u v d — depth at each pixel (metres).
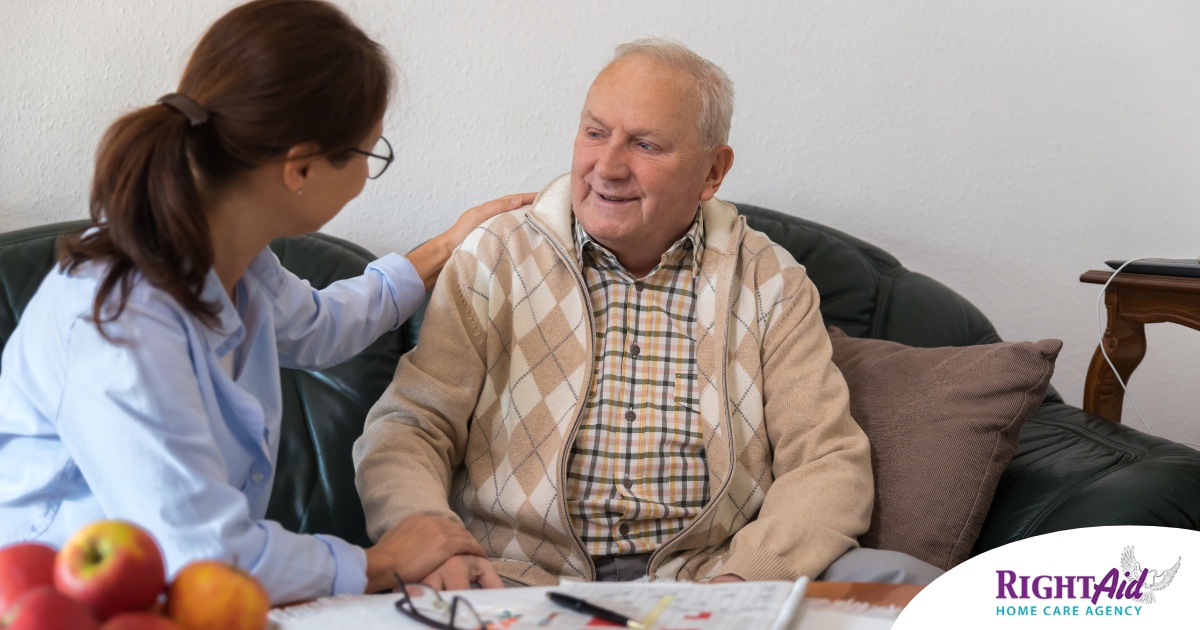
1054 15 2.21
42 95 1.75
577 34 1.99
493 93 1.96
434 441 1.45
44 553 0.66
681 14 2.04
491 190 2.00
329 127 0.99
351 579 0.98
